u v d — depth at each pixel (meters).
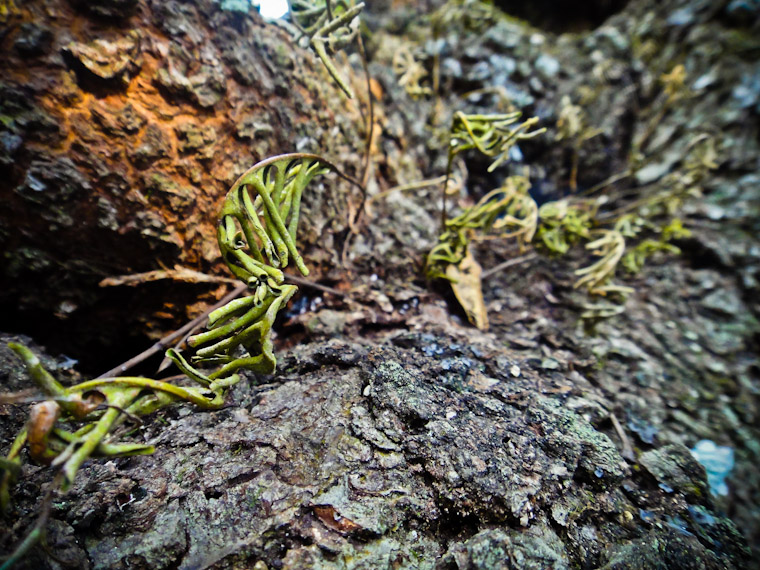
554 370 0.13
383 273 0.15
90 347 0.11
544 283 0.18
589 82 0.22
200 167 0.11
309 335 0.13
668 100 0.21
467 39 0.21
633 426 0.12
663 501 0.10
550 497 0.09
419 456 0.09
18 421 0.09
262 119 0.12
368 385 0.10
